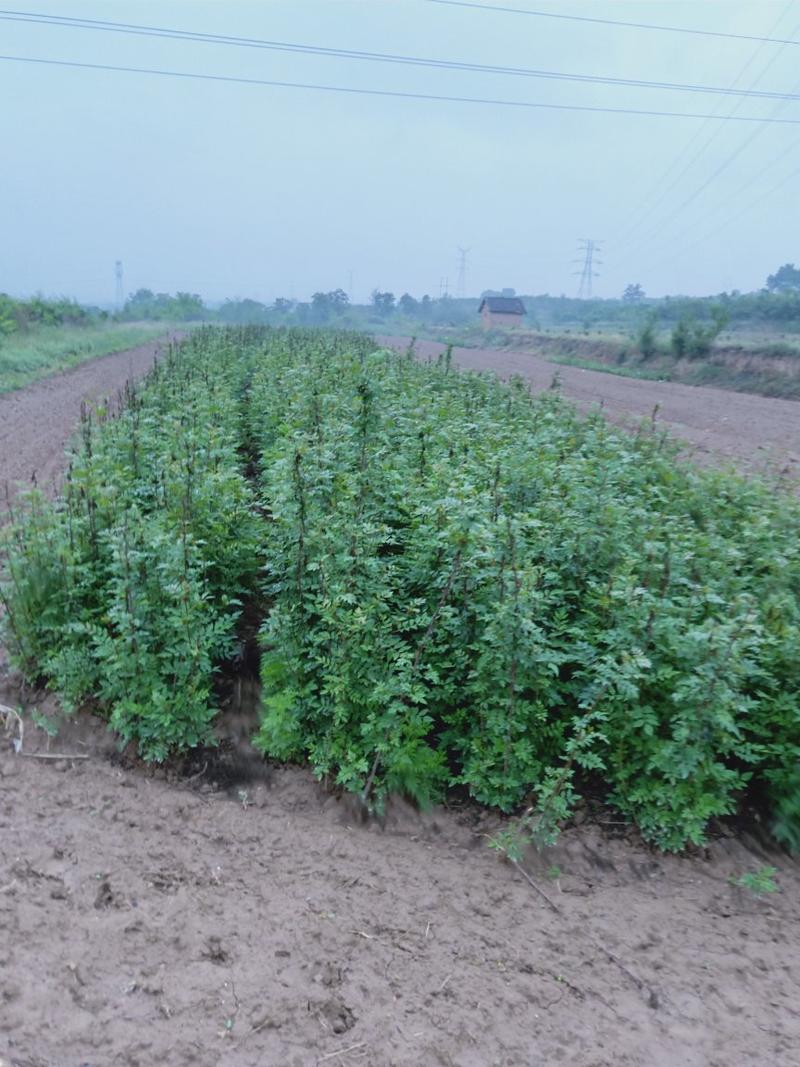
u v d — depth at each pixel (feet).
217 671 20.13
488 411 34.65
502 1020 12.25
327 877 15.08
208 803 17.21
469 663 17.60
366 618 16.44
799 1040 12.37
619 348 135.64
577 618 18.85
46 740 18.44
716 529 23.13
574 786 17.94
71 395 68.85
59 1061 10.64
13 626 19.61
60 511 21.84
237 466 26.05
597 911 14.98
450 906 14.70
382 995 12.44
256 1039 11.39
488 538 17.07
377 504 21.61
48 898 13.56
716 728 15.81
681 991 13.21
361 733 16.84
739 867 16.43
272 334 91.66
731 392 94.94
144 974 12.24
